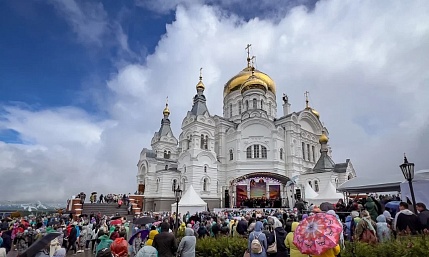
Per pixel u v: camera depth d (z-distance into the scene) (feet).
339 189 90.94
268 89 244.83
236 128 198.49
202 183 176.14
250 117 195.83
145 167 209.87
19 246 71.51
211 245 42.57
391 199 89.25
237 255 40.42
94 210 151.23
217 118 210.79
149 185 200.85
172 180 187.11
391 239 32.81
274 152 188.24
